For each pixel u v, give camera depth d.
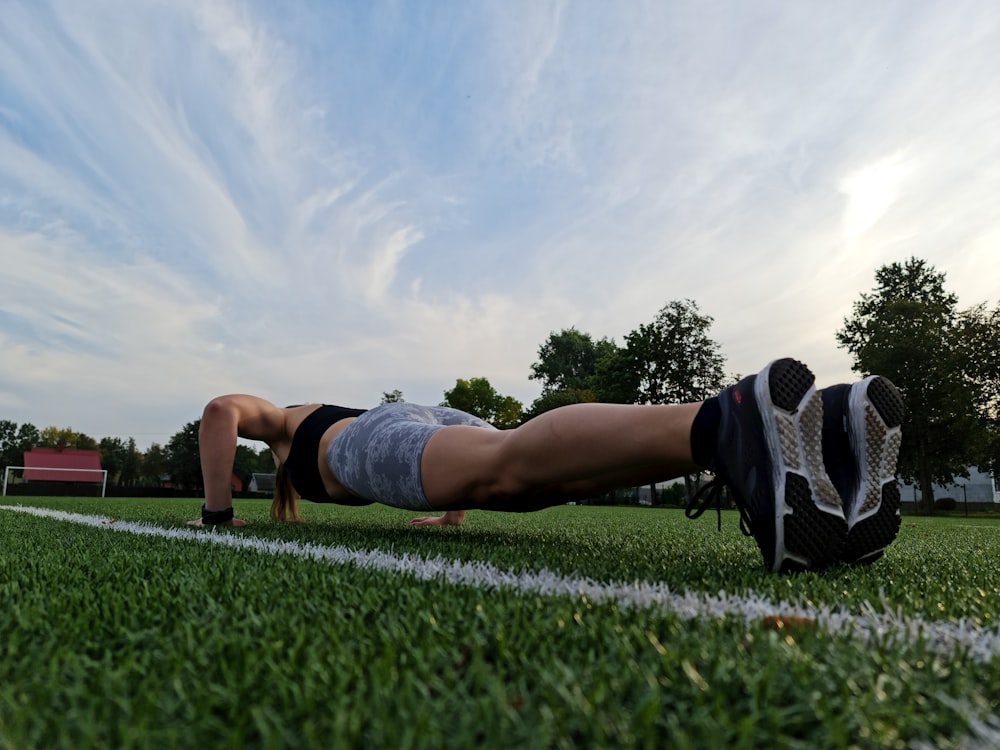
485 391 60.62
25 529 3.40
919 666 0.87
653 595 1.39
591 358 73.44
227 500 3.59
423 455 2.49
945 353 33.97
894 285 39.09
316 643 0.89
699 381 45.31
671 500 36.28
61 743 0.57
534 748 0.54
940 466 35.62
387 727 0.57
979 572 2.10
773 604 1.34
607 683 0.72
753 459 1.64
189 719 0.63
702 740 0.58
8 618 1.08
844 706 0.68
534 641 0.91
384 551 2.26
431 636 0.93
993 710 0.72
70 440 84.56
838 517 1.63
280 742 0.56
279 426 3.73
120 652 0.87
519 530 4.20
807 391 1.61
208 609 1.17
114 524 3.85
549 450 1.99
